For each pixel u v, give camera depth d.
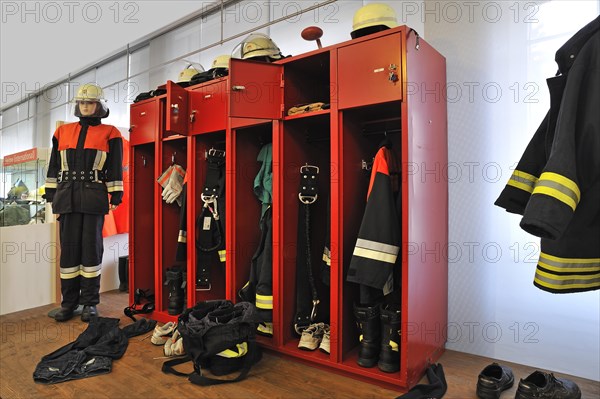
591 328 1.84
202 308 2.18
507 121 2.08
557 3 1.93
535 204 1.10
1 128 8.45
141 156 3.19
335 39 2.75
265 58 2.30
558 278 1.19
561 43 1.92
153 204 3.27
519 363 2.04
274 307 2.19
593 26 1.21
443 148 2.21
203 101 2.60
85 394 1.77
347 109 1.94
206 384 1.84
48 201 3.03
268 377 1.93
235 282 2.42
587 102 1.14
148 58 4.44
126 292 3.79
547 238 1.14
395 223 1.77
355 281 1.75
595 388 1.75
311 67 2.21
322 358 2.00
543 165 1.42
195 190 2.69
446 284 2.26
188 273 2.67
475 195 2.19
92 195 2.94
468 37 2.20
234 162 2.42
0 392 1.78
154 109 2.91
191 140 2.69
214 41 3.66
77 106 3.04
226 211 2.43
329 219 2.06
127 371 2.00
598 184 1.13
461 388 1.78
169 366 2.01
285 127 2.19
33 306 3.28
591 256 1.18
